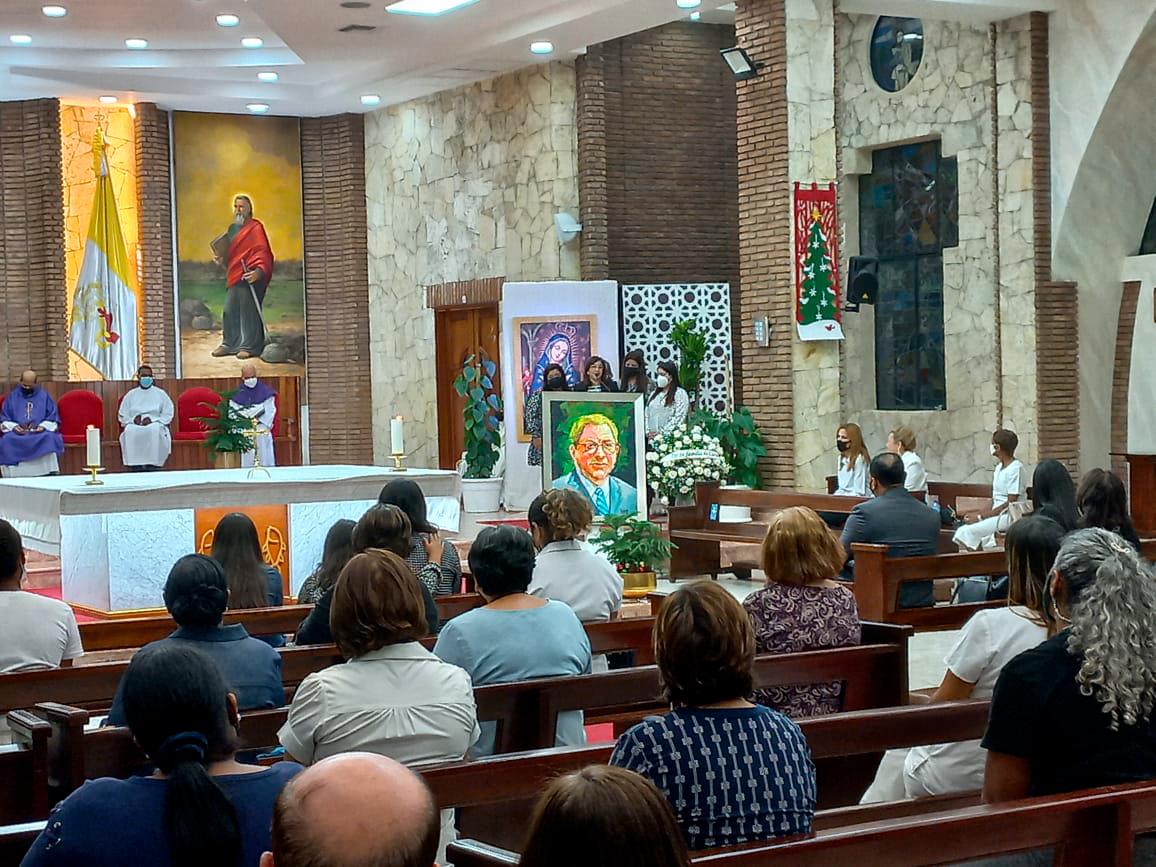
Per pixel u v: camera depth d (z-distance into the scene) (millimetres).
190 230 19453
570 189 17156
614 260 17516
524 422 16188
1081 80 13523
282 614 6207
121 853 2562
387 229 19672
